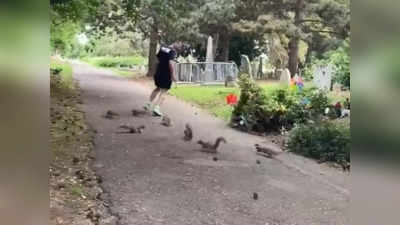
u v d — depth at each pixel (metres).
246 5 20.83
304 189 4.73
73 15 12.20
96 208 3.76
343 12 19.41
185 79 18.27
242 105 8.62
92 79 18.64
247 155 6.26
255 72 21.73
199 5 20.58
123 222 3.51
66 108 9.16
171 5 18.38
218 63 18.81
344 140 6.08
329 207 4.13
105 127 7.60
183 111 10.38
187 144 6.71
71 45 29.39
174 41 21.19
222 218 3.74
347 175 5.34
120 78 20.27
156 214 3.74
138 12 16.44
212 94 13.48
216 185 4.70
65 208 3.65
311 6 19.70
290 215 3.91
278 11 20.56
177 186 4.55
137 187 4.43
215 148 6.27
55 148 5.59
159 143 6.63
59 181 4.32
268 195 4.46
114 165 5.19
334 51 18.47
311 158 6.25
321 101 8.47
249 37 23.58
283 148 6.79
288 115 8.11
